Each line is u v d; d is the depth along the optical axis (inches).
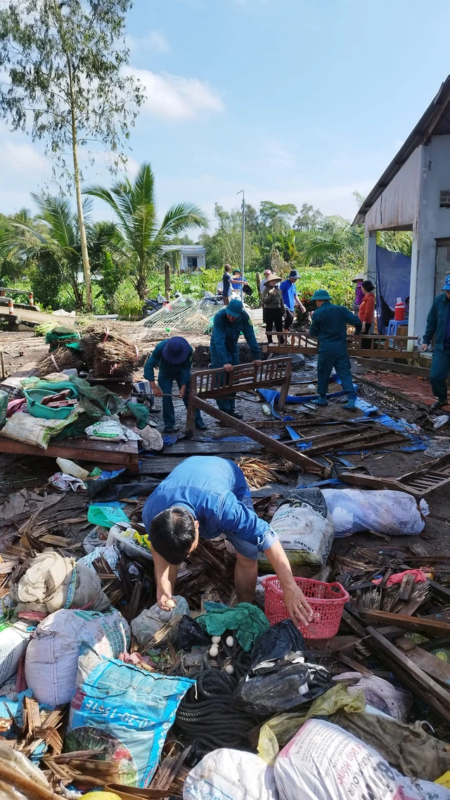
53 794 86.6
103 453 228.4
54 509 204.2
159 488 118.3
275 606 126.2
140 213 937.5
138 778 95.7
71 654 109.7
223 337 305.4
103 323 366.6
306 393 384.8
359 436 281.6
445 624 130.7
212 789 86.4
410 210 450.6
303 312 666.8
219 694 106.0
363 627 134.0
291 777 84.3
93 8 872.9
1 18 842.8
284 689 100.0
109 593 141.1
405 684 119.0
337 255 1557.6
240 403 363.6
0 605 131.6
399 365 446.9
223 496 113.0
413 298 445.4
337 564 163.6
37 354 549.0
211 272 1370.6
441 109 387.2
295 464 240.1
